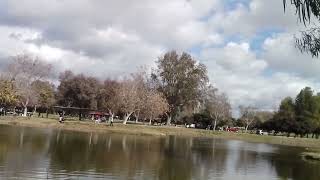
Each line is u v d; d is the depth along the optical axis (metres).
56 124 95.38
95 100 140.62
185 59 131.50
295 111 153.62
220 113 157.88
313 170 48.50
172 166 42.38
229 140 111.19
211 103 158.00
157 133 103.94
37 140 56.78
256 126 180.12
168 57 131.50
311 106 150.88
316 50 17.94
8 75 111.00
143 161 44.25
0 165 33.12
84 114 146.62
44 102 135.12
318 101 151.12
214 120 158.75
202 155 57.84
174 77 131.00
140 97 122.06
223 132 136.25
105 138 74.44
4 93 107.88
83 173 33.03
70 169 34.25
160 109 123.50
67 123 99.25
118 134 90.81
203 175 37.97
